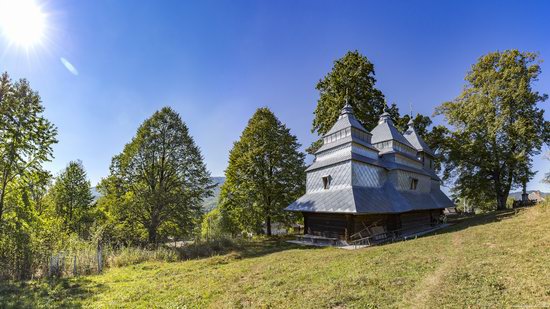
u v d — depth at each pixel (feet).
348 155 76.13
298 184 105.19
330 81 129.18
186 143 96.89
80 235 112.57
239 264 48.67
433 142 139.85
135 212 85.20
